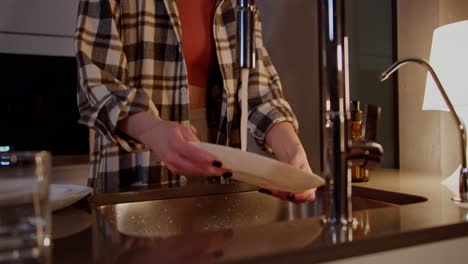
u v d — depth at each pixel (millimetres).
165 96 1040
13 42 1562
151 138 667
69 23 1647
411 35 1213
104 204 831
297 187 595
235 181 1020
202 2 1098
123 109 732
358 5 1389
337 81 521
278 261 408
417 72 1203
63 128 1644
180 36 1032
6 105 1562
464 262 529
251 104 1042
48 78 1622
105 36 888
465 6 1076
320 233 480
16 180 389
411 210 614
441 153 1147
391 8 1272
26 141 1590
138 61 1009
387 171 1235
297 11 1598
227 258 393
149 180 1051
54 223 588
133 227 850
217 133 1149
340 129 521
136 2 1002
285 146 887
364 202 905
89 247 441
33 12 1592
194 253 410
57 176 1595
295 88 1620
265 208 999
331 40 519
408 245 485
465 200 710
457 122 763
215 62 1146
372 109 1114
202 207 941
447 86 930
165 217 896
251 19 574
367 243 456
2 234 378
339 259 440
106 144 1043
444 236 513
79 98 861
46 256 389
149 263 383
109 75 849
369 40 1354
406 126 1253
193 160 572
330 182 532
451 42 929
